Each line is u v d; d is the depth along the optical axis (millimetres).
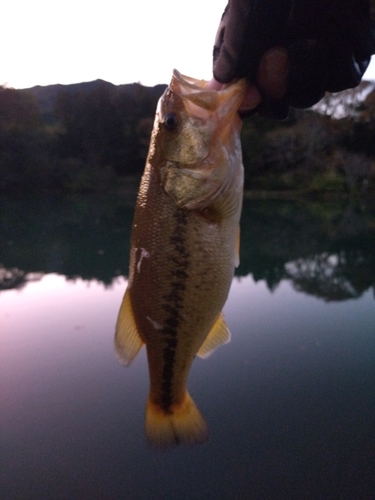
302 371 863
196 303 327
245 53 269
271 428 704
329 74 279
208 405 766
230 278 332
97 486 594
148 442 348
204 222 321
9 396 784
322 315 1137
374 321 1079
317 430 692
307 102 291
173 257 323
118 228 2701
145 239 329
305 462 631
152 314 331
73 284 1456
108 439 688
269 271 1591
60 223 2957
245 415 732
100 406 764
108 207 4137
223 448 661
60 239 2318
